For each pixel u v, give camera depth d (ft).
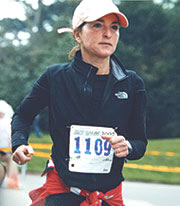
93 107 12.44
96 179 12.64
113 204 12.99
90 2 12.29
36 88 13.01
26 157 12.10
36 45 182.70
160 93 154.10
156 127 156.35
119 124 12.68
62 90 12.59
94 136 12.51
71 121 12.50
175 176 46.24
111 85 12.50
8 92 154.10
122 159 12.92
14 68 160.25
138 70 149.48
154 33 158.51
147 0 157.89
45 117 154.81
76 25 12.58
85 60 12.69
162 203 30.19
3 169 17.87
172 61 156.76
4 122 27.99
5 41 173.47
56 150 12.76
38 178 38.27
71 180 12.53
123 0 157.28
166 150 81.25
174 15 160.35
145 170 50.24
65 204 12.65
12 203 20.86
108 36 12.17
